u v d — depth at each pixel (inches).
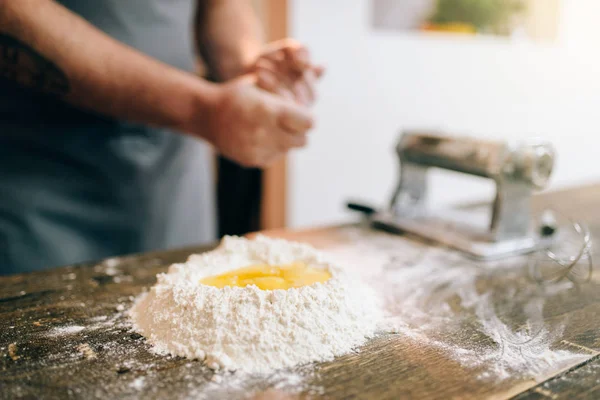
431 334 22.2
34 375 19.3
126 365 19.9
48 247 35.6
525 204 31.7
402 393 18.7
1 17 27.1
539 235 32.6
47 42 27.8
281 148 30.8
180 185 41.1
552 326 23.0
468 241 31.4
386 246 31.9
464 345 21.5
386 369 20.0
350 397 18.5
